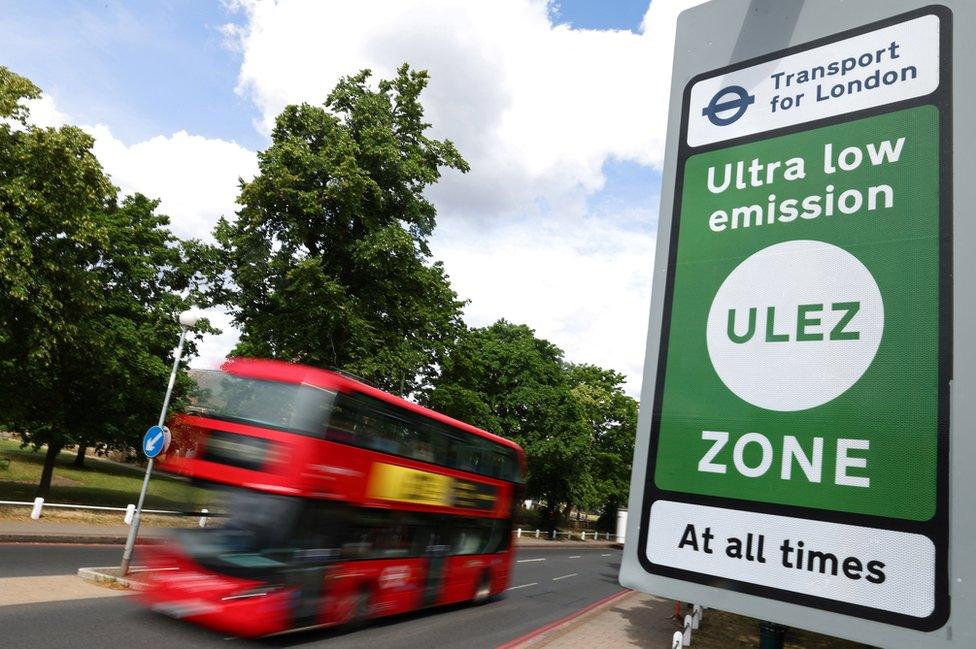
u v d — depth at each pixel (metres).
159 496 30.34
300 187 24.45
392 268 25.66
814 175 2.83
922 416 2.33
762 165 2.99
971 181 2.45
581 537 53.75
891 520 2.29
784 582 2.44
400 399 11.85
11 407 23.34
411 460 12.11
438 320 30.48
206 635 9.23
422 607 12.44
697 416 2.82
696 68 3.34
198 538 9.39
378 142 26.02
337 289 22.97
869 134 2.73
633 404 59.19
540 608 16.09
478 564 14.77
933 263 2.45
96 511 20.08
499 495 15.91
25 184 17.55
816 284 2.69
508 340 51.66
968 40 2.59
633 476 2.92
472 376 34.03
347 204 24.17
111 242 25.98
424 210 27.80
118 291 26.69
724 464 2.70
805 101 2.94
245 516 9.23
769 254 2.85
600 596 20.14
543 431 47.28
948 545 2.18
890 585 2.25
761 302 2.81
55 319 18.31
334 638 10.23
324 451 9.70
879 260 2.57
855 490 2.38
